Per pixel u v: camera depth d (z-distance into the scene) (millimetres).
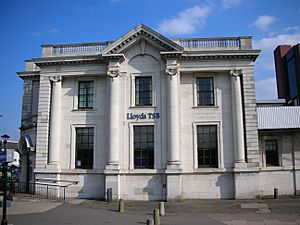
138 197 26672
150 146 27547
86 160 28484
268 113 29312
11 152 15297
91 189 27609
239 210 21109
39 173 28062
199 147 27734
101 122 28594
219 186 26719
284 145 28500
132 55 28641
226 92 28172
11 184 29156
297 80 44406
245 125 27125
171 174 26031
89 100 29422
